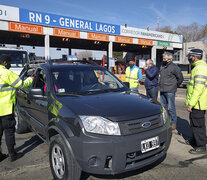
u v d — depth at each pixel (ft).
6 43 94.17
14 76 11.02
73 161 8.38
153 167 11.00
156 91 20.51
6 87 11.00
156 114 9.37
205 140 12.53
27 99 13.55
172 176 10.08
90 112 8.59
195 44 115.44
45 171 10.71
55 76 12.09
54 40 82.17
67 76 12.35
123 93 11.73
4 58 11.07
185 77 56.44
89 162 7.95
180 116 22.02
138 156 8.52
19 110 15.44
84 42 88.22
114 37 73.92
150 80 20.35
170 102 16.94
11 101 11.29
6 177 10.16
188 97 13.02
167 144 9.50
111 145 7.85
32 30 55.88
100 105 9.30
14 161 11.87
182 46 101.91
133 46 98.94
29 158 12.23
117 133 8.11
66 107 9.23
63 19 60.85
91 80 12.82
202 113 12.39
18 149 13.55
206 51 116.67
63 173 8.95
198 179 9.81
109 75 14.05
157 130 8.99
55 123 9.29
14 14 52.31
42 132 11.42
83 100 9.94
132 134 8.32
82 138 8.01
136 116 8.66
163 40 91.50
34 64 15.37
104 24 70.03
